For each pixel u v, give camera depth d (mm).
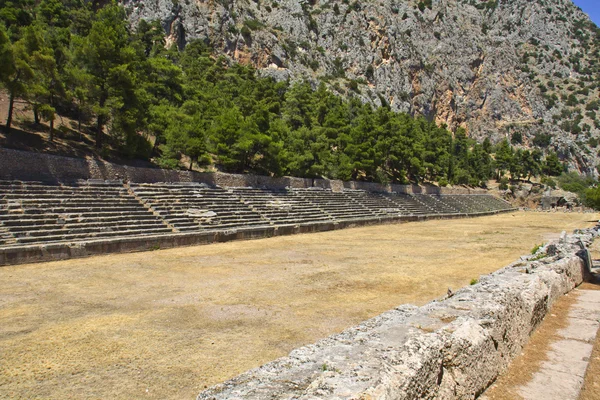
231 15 108688
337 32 143250
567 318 9844
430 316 6816
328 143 60312
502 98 177500
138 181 32594
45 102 36844
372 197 58656
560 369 6906
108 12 35938
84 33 56500
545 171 135250
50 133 32625
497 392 6129
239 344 10078
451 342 5613
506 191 104000
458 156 106188
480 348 6078
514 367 7066
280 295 15180
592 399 5918
